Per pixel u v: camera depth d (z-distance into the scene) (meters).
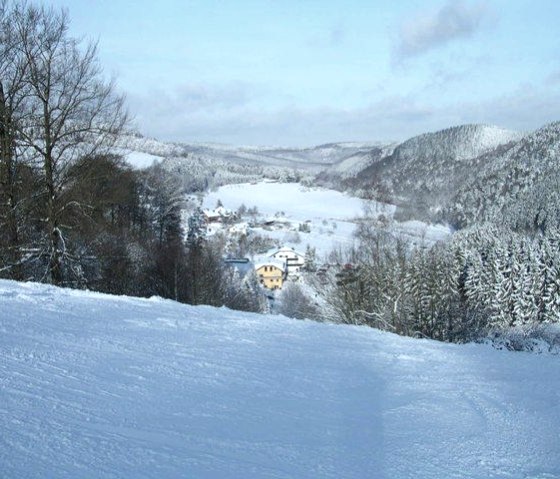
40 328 6.42
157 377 5.23
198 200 128.75
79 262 15.61
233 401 4.93
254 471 3.39
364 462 3.94
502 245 49.56
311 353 7.71
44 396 4.02
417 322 20.88
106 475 2.88
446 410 5.68
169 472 3.10
